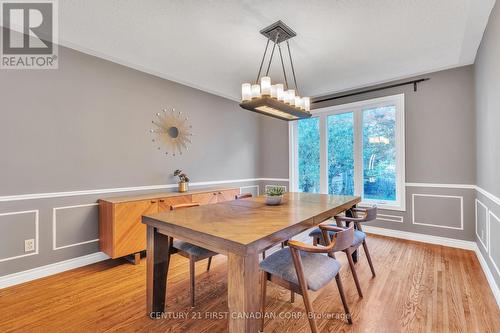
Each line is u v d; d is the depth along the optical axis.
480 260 2.66
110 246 2.60
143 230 2.77
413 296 2.02
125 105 3.06
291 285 1.52
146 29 2.35
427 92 3.36
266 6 2.02
